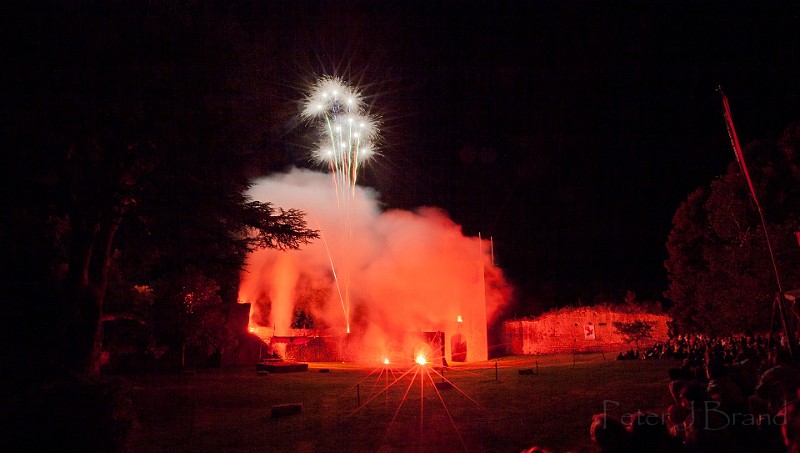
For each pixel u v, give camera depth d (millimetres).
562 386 18297
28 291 14367
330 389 23438
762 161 31047
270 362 38031
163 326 33281
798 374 6082
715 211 31188
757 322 25188
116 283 26406
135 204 18328
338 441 11680
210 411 17797
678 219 38469
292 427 13797
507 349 49969
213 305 36281
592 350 45906
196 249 19891
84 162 17047
